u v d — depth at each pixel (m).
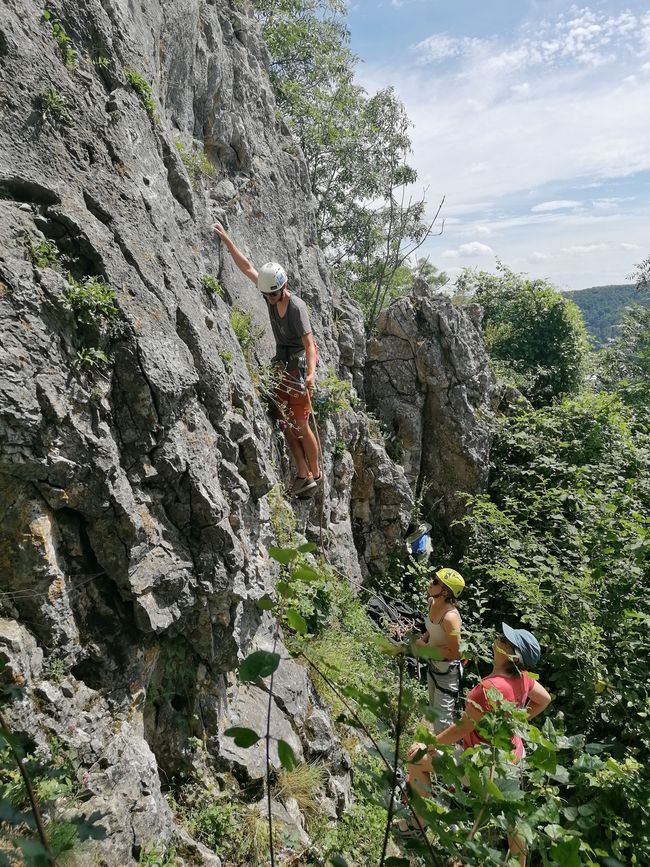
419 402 10.19
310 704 4.82
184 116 6.37
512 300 15.81
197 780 3.63
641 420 11.59
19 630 2.88
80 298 3.13
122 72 4.05
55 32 3.58
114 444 3.24
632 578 5.77
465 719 2.06
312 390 6.09
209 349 4.13
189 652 3.81
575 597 5.90
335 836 3.89
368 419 9.61
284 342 6.11
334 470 8.12
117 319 3.30
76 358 3.13
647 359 14.02
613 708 5.29
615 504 6.70
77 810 2.71
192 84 6.55
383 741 1.65
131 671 3.35
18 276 2.93
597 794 3.09
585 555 6.46
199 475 3.68
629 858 2.94
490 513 8.34
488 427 10.52
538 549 7.23
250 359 6.01
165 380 3.47
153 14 5.42
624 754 4.82
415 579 8.95
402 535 9.22
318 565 6.48
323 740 4.59
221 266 6.32
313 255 8.91
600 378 16.52
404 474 9.56
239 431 4.39
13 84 3.25
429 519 10.27
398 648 1.60
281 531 5.75
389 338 10.24
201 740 3.76
